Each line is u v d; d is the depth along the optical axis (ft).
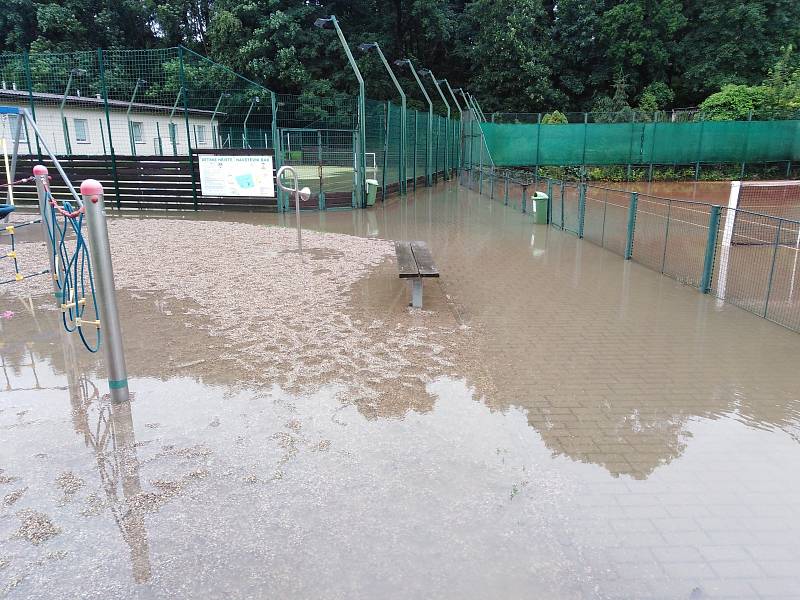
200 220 46.11
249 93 92.32
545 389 15.15
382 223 45.32
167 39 135.44
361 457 11.78
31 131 66.18
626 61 133.08
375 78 127.24
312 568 8.79
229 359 16.84
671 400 14.62
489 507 10.23
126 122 81.30
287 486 10.82
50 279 25.98
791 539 9.52
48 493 10.64
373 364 16.56
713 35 129.49
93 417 13.42
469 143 91.61
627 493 10.69
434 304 22.75
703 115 96.02
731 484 11.03
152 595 8.29
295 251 32.78
